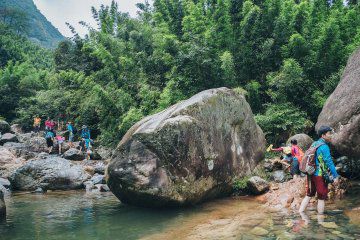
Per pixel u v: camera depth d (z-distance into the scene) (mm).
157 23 18766
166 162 7551
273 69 14609
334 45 13156
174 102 13836
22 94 32531
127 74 17328
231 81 13984
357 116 7570
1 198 7590
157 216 7164
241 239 5277
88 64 23047
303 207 6570
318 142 6473
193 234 5754
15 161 14102
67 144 18391
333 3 16266
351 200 7312
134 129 8664
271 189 8469
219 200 8406
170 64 15375
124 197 8039
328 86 12805
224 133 8781
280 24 14148
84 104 20156
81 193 10320
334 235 5152
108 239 5777
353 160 9219
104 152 16688
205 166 8023
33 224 6848
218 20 15117
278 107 13094
